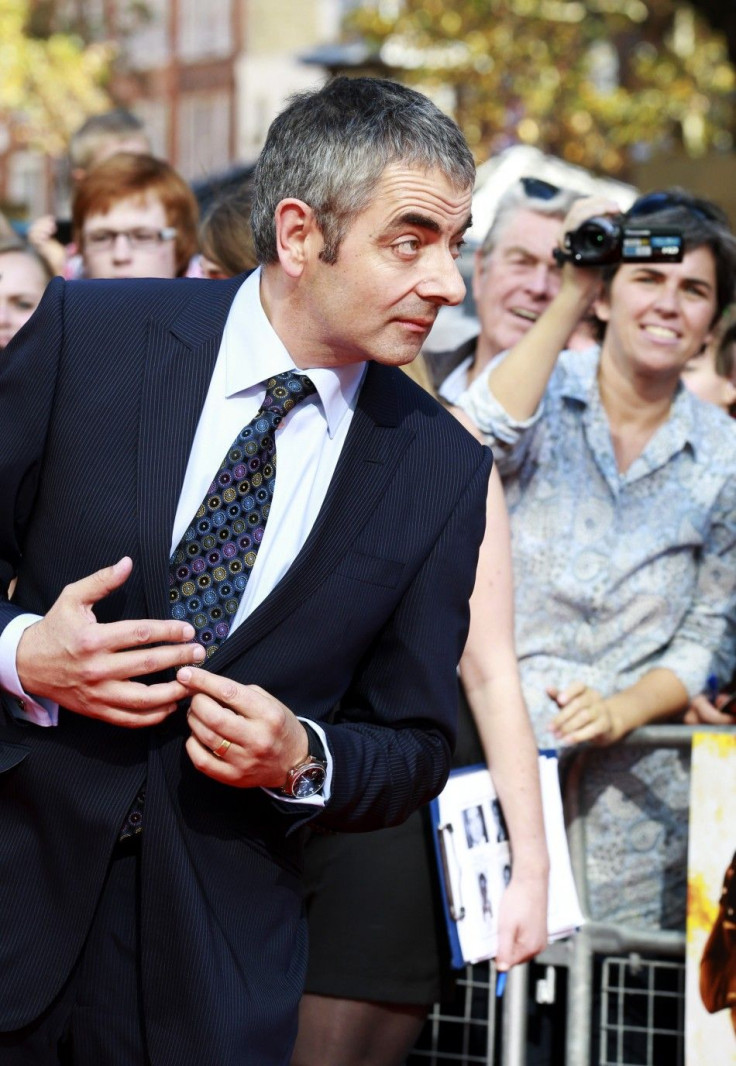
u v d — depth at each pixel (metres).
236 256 6.98
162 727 4.32
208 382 4.39
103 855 4.34
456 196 4.07
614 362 6.93
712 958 6.41
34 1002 4.39
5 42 44.22
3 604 4.41
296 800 4.26
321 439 4.45
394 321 4.14
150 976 4.32
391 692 4.63
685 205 6.98
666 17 36.91
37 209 51.56
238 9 51.25
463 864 5.79
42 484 4.39
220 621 4.34
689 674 6.86
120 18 51.84
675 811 6.84
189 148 52.62
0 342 8.38
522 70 36.56
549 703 6.78
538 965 6.94
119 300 4.50
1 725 4.43
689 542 6.92
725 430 7.09
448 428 4.66
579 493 6.91
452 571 4.55
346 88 4.17
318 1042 5.71
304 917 4.73
